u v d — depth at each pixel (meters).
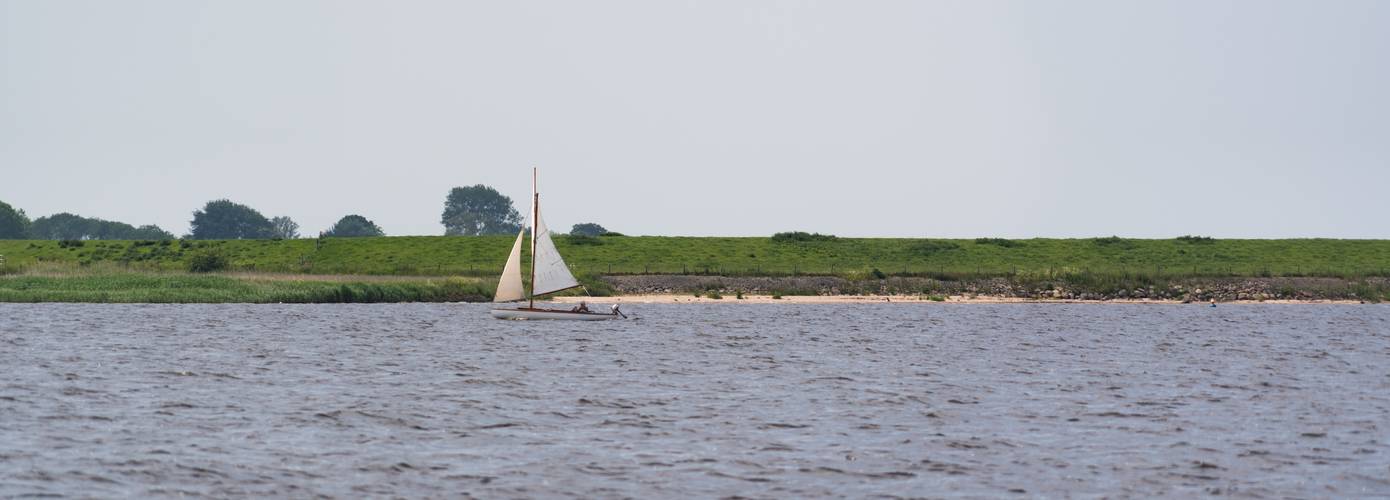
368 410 133.88
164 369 171.88
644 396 148.00
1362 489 96.38
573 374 171.88
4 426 118.94
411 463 104.38
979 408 139.50
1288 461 107.25
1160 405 142.62
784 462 106.06
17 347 199.88
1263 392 155.62
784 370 179.25
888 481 98.94
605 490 95.19
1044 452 111.31
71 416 126.31
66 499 90.19
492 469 102.25
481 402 141.50
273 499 91.38
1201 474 101.88
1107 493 95.25
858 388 157.88
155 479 97.19
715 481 98.50
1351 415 134.38
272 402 139.62
